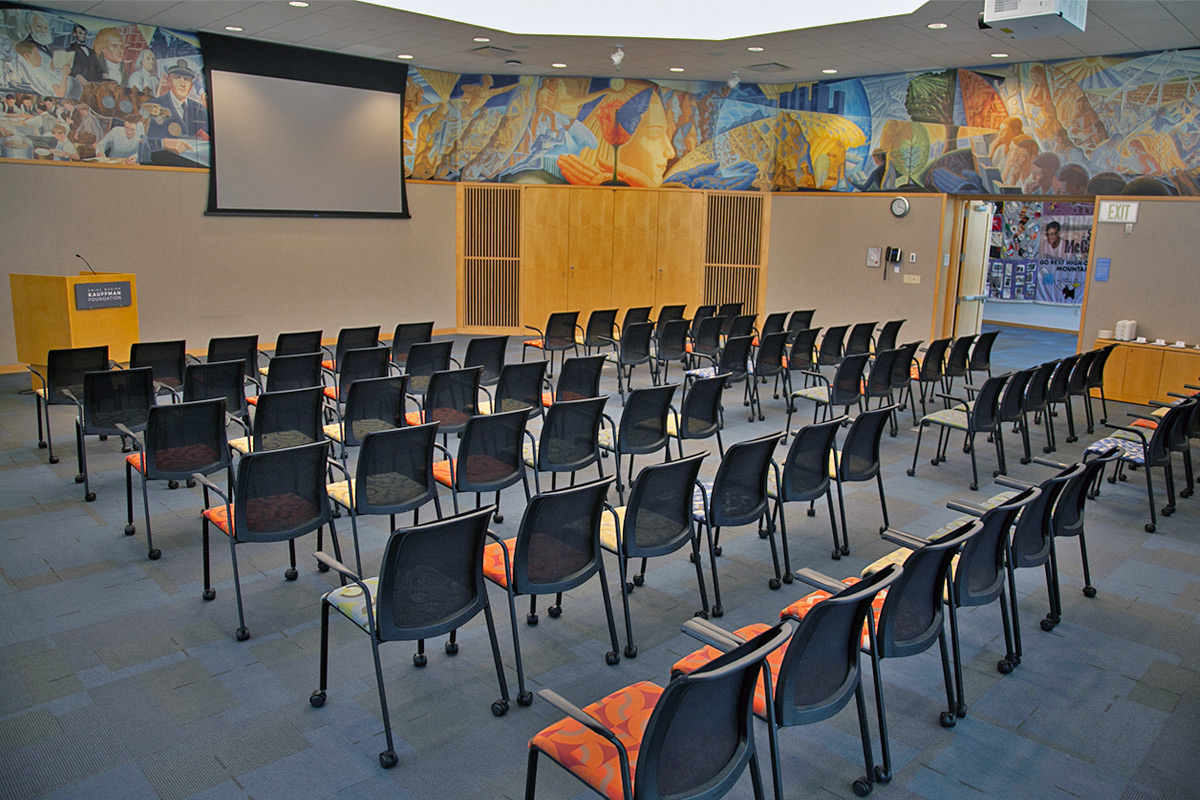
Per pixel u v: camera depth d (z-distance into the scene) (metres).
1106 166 10.79
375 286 13.58
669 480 4.05
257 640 4.16
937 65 11.77
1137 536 5.86
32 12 9.86
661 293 14.57
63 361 6.63
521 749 3.36
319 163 12.50
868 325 9.45
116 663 3.92
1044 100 11.23
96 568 4.91
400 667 3.95
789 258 14.02
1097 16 8.54
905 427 8.64
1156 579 5.14
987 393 6.57
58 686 3.72
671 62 12.11
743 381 10.50
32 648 4.04
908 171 12.71
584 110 13.84
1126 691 3.90
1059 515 4.43
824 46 10.64
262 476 4.07
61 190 10.37
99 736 3.38
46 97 10.12
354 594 3.52
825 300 13.83
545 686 3.81
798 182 13.82
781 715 2.72
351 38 11.15
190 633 4.20
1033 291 19.84
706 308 11.12
